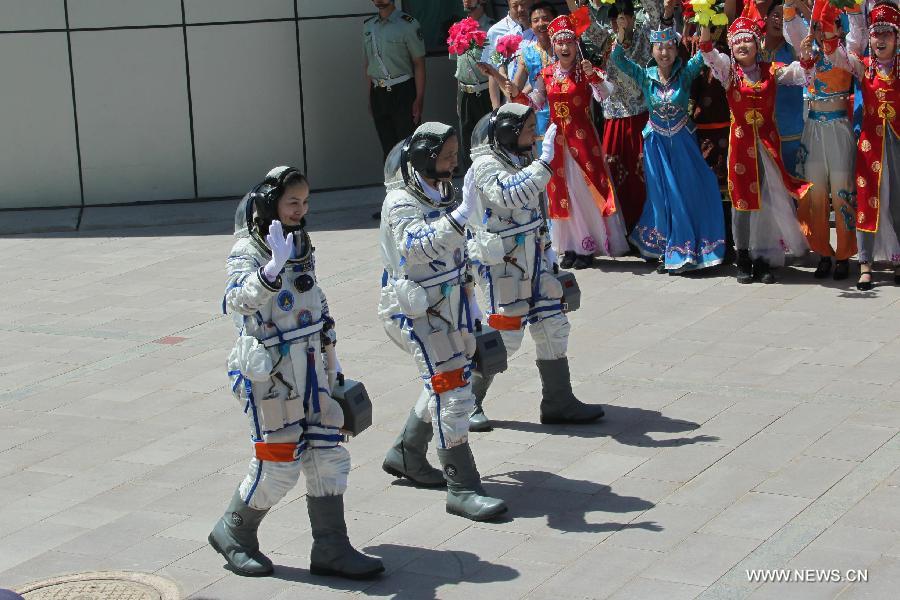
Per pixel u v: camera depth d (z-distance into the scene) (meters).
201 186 13.56
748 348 7.97
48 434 7.34
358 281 10.30
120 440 7.20
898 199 8.98
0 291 10.68
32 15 13.12
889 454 6.25
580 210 9.99
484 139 6.50
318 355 5.36
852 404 6.93
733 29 9.12
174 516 6.14
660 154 9.66
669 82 9.52
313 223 12.55
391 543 5.72
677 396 7.27
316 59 13.52
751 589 5.04
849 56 8.92
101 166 13.44
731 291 9.24
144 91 13.30
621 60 9.63
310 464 5.38
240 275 5.18
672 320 8.65
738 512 5.75
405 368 8.13
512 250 6.70
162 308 9.93
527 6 11.16
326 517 5.41
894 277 9.22
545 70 9.88
